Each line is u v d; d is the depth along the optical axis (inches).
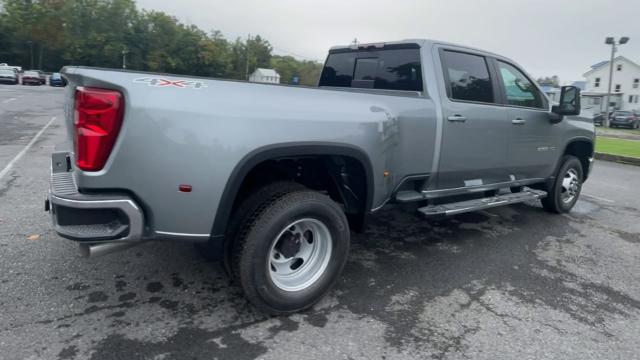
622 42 1293.1
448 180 167.5
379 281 145.3
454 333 117.3
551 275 158.4
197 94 101.3
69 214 96.8
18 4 2770.7
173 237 104.4
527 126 194.7
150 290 130.1
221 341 108.0
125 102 94.4
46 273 137.1
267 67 3506.4
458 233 198.7
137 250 156.1
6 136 412.8
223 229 108.0
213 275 140.9
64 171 119.0
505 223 218.8
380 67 179.5
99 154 94.9
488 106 175.5
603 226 222.7
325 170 134.4
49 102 870.4
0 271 136.9
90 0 2928.2
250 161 106.3
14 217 184.5
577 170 239.5
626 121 1531.7
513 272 159.0
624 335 121.0
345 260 128.7
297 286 121.3
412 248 176.9
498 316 127.3
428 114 152.3
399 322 121.1
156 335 108.8
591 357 110.3
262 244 110.8
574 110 195.2
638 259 178.9
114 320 114.0
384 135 134.6
